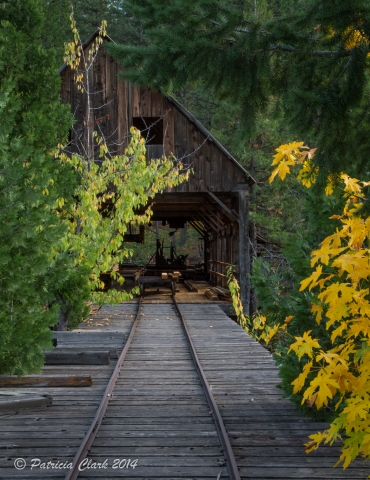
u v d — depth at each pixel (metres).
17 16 8.43
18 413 6.33
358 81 5.21
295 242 6.59
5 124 6.77
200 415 6.29
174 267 29.69
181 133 18.14
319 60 5.59
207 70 6.02
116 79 18.14
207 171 18.14
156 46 6.05
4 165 6.68
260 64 5.71
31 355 6.95
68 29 27.53
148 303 19.03
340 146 5.36
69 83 18.11
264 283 6.68
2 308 7.06
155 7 5.91
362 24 5.02
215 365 9.21
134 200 13.21
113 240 13.02
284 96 5.46
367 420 3.10
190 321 14.68
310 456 5.01
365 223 3.27
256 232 24.55
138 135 13.84
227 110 25.06
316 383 3.17
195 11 6.06
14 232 6.77
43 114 8.27
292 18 5.59
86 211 12.74
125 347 10.41
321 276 5.75
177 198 21.27
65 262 8.29
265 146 24.59
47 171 7.65
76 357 9.21
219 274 22.42
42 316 7.36
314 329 5.81
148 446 5.24
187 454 5.04
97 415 6.00
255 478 4.52
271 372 8.67
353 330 3.16
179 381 8.05
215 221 24.66
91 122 18.02
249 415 6.30
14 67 7.96
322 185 5.30
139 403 6.82
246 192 18.05
